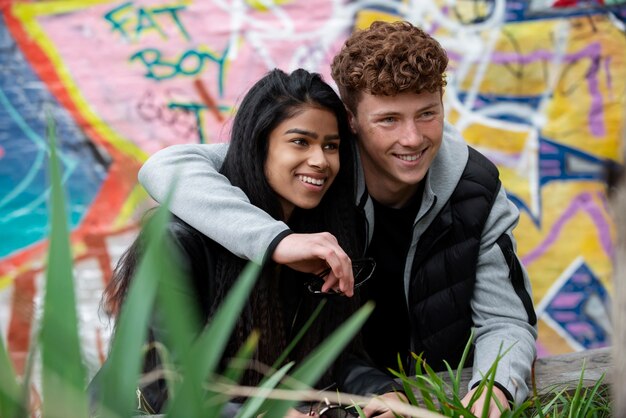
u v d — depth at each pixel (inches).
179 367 37.6
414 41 74.3
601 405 64.2
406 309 86.6
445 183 81.4
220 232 66.6
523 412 60.9
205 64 173.0
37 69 173.0
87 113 173.0
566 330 175.8
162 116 173.3
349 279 62.7
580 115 174.9
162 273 31.7
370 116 75.9
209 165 75.6
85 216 172.9
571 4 174.1
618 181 39.8
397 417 54.9
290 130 69.2
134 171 173.0
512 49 174.6
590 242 175.5
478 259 81.8
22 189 172.4
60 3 172.9
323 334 72.6
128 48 173.2
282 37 173.6
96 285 172.1
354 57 76.1
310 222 74.9
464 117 175.2
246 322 67.7
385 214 84.4
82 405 31.1
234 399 64.7
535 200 175.5
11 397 32.4
